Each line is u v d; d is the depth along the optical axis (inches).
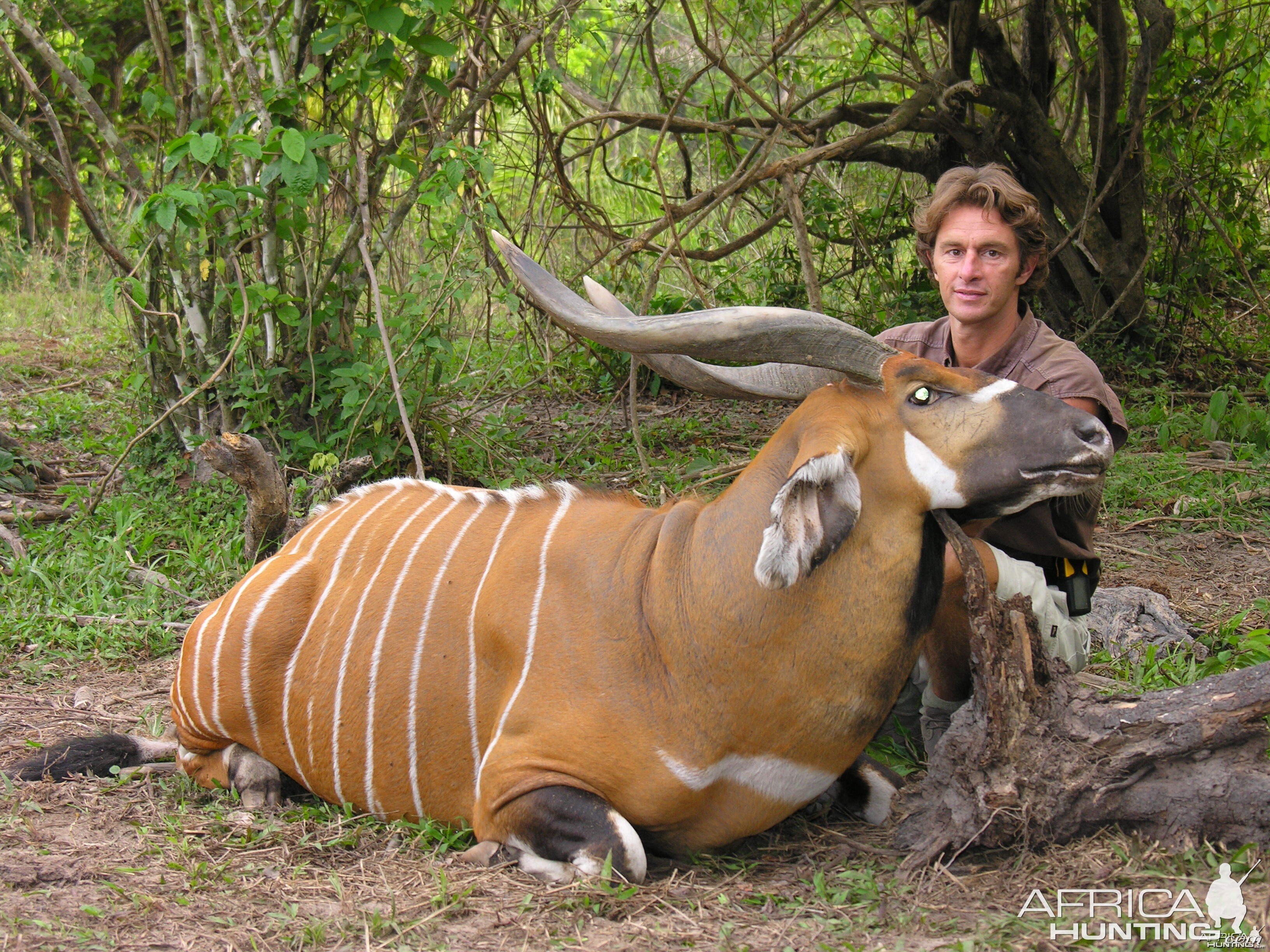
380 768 124.9
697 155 425.4
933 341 146.9
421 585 125.6
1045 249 138.6
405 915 105.2
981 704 114.5
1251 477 264.4
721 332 112.1
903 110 298.2
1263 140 413.4
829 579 110.1
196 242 248.8
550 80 259.3
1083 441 109.7
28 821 124.9
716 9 323.0
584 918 104.5
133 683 173.0
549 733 113.8
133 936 100.7
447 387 267.0
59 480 267.4
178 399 263.3
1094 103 377.1
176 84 257.4
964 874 112.3
